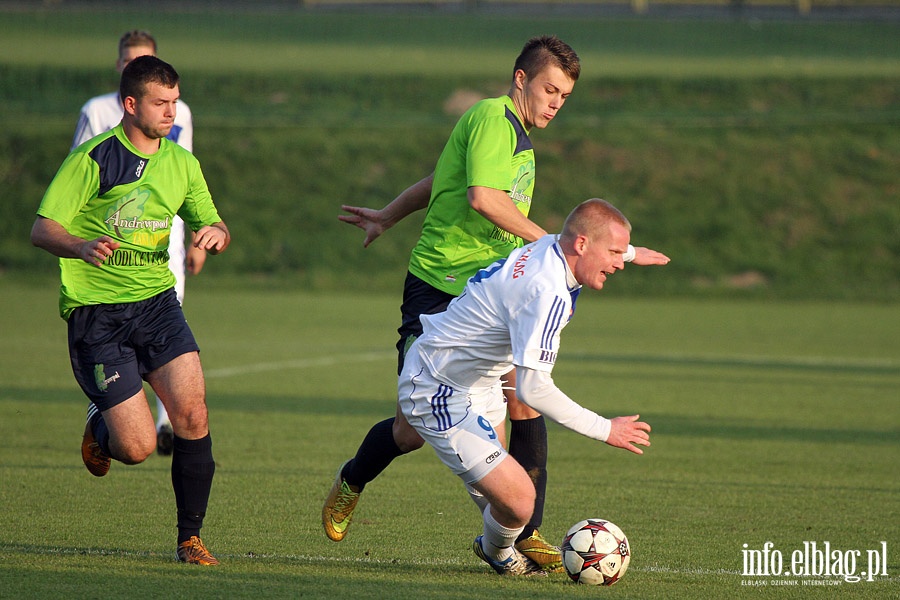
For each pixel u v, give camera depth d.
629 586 16.53
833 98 125.56
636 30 174.00
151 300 18.52
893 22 179.50
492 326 16.11
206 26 174.25
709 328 67.12
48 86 126.38
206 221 19.27
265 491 23.47
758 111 122.81
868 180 104.81
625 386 42.19
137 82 17.95
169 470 25.55
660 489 24.64
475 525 20.78
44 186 99.31
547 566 17.69
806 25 177.62
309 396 38.28
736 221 98.69
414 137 111.25
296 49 157.62
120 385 18.08
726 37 170.38
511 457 17.06
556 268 15.74
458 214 18.48
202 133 109.50
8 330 57.09
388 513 21.67
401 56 151.62
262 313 70.69
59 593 14.75
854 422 35.03
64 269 18.36
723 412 36.56
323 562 17.52
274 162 105.31
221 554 17.97
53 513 20.72
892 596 16.25
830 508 22.84
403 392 16.98
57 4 184.12
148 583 15.45
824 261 94.06
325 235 96.44
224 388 39.78
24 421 31.69
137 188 18.27
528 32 173.75
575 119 118.31
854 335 64.38
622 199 101.62
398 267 93.25
